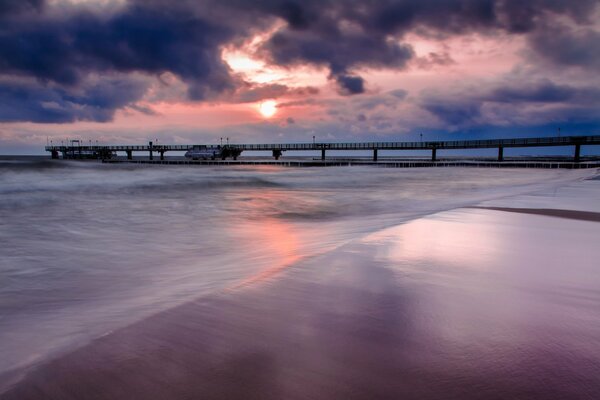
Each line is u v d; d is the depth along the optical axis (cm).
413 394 160
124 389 170
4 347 246
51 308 359
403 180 3694
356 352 196
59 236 884
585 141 6650
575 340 207
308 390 164
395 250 423
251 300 273
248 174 5175
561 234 519
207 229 973
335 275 331
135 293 397
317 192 2334
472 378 170
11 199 1867
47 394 170
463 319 237
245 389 167
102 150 13700
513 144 7344
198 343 210
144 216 1266
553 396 157
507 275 330
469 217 675
